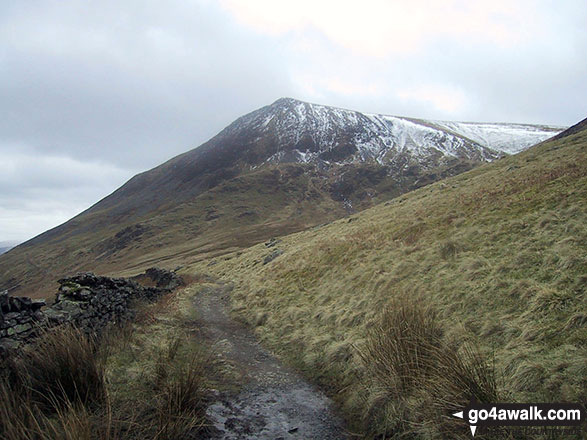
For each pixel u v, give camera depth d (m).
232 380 8.59
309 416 7.00
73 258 171.38
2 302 7.08
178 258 108.31
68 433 4.57
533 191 16.22
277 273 23.09
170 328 12.91
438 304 9.87
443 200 24.19
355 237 22.09
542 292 8.17
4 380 5.76
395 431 6.00
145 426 5.76
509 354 6.88
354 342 9.34
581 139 34.88
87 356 6.72
